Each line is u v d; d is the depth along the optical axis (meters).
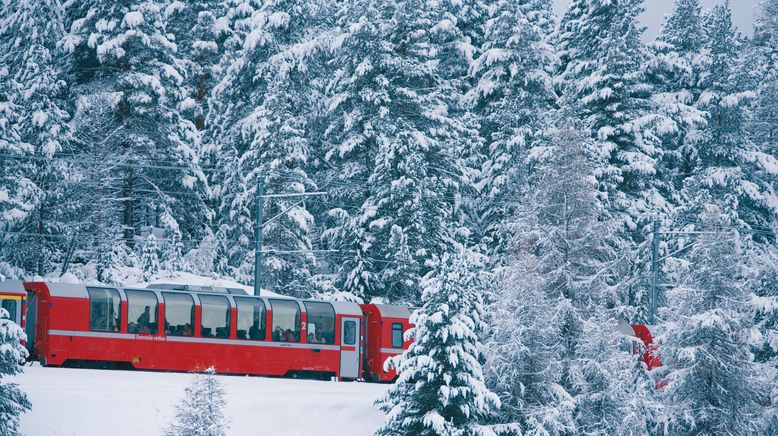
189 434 26.22
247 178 51.62
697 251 35.97
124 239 51.78
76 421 28.80
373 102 51.66
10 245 49.94
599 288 35.12
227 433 30.62
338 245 52.69
